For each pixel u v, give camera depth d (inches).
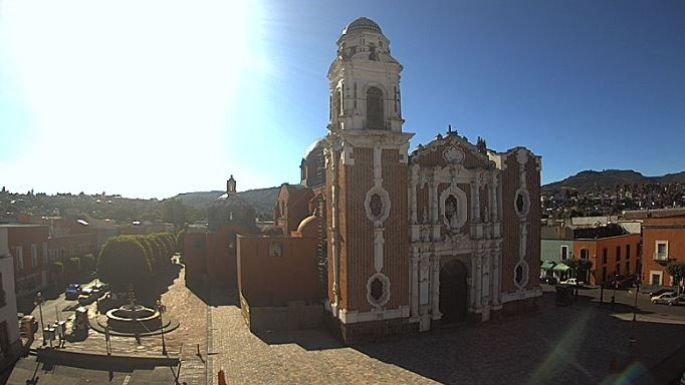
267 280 2114.9
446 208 1894.7
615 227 3489.2
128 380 1380.4
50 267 3176.7
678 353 1546.5
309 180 2925.7
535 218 2146.9
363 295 1704.0
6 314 1552.7
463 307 1947.6
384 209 1747.0
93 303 2532.0
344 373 1386.6
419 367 1432.1
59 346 1660.9
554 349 1598.2
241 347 1654.8
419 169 1819.6
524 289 2100.1
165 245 3757.4
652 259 2906.0
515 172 2084.2
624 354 1541.6
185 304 2429.9
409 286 1785.2
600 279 3021.7
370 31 1772.9
